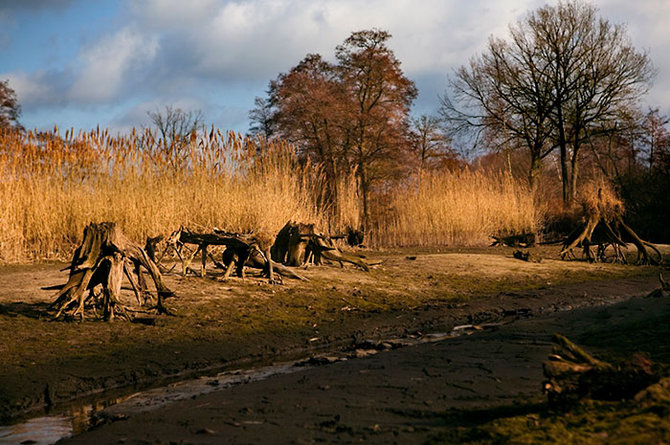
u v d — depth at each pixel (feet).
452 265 55.52
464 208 83.51
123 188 54.19
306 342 29.96
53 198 51.62
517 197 91.40
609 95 129.70
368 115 145.38
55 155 53.21
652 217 113.91
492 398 16.21
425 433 13.21
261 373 23.61
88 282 29.25
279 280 41.27
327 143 141.49
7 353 24.09
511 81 136.26
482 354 23.17
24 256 47.93
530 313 39.14
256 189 59.06
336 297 39.29
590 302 43.83
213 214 55.72
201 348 27.07
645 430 11.23
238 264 41.04
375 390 17.95
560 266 59.82
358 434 13.39
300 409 16.11
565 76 130.11
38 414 19.08
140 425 15.78
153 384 22.72
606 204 66.54
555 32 129.39
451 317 37.04
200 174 58.03
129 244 30.07
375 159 146.20
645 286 51.13
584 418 12.30
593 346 22.82
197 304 33.68
